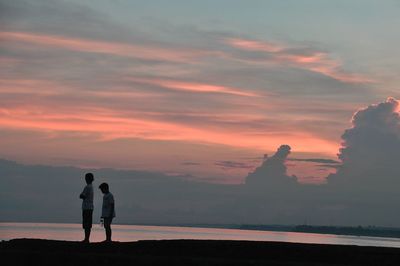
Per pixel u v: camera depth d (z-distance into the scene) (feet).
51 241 88.38
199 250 83.66
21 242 86.38
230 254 81.87
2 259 74.33
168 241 90.17
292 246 86.74
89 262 72.90
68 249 81.41
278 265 70.74
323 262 79.41
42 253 75.25
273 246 86.43
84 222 86.99
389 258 80.74
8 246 83.41
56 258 74.02
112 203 89.51
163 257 74.64
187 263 71.10
